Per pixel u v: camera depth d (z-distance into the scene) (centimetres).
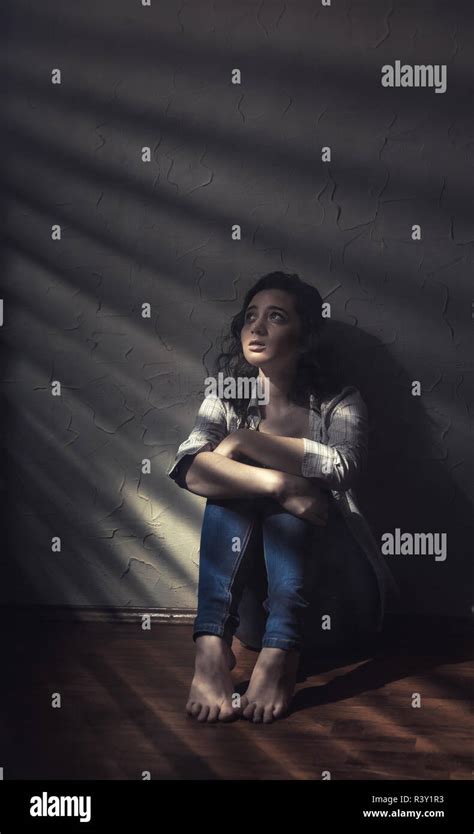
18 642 235
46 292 246
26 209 246
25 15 241
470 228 229
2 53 243
